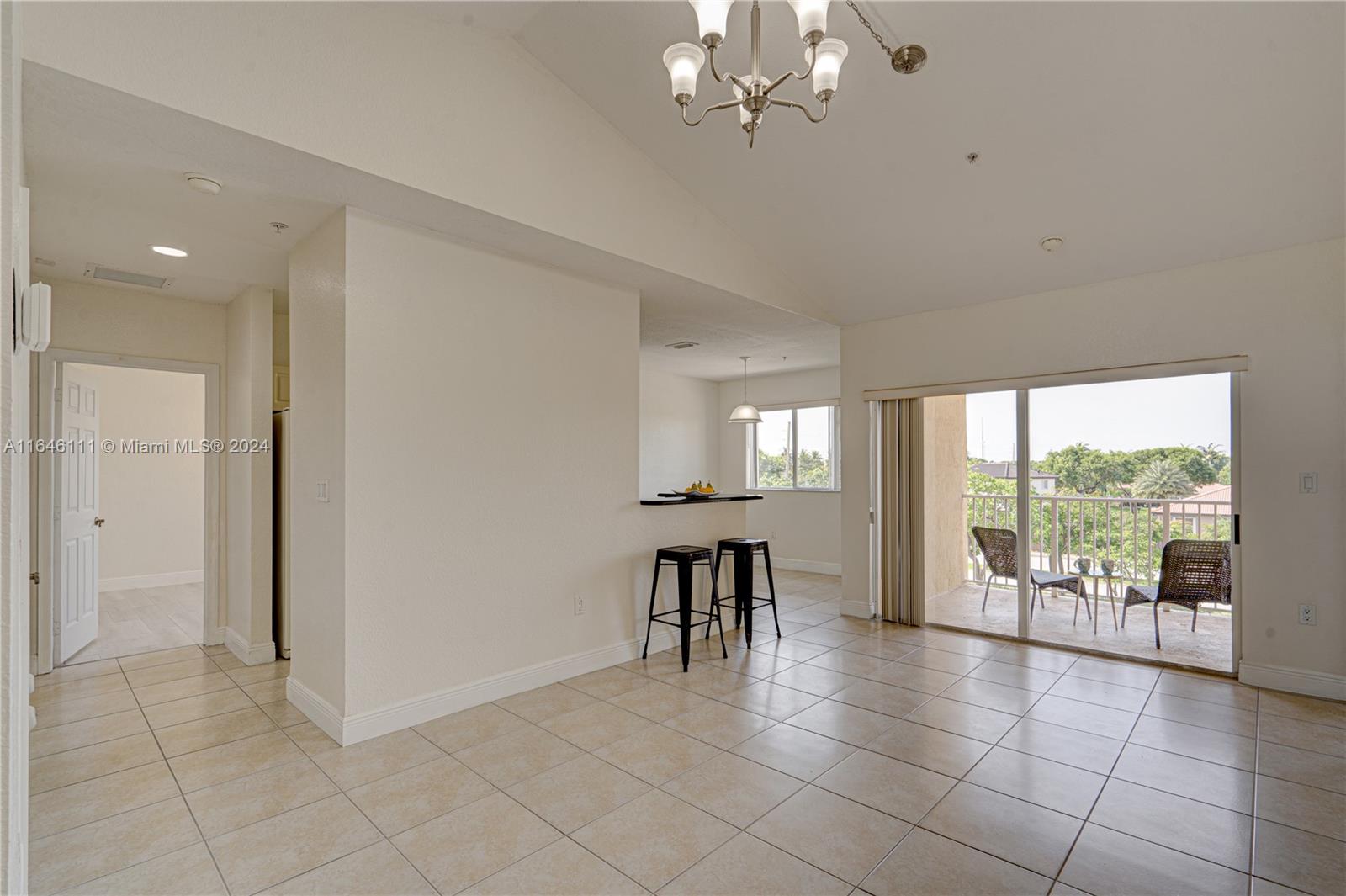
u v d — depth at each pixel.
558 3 2.88
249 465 4.27
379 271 3.12
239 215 3.12
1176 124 3.01
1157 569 4.34
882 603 5.48
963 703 3.51
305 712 3.35
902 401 5.30
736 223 4.36
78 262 3.80
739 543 4.68
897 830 2.31
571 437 3.98
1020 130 3.20
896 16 2.68
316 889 2.01
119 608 5.89
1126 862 2.12
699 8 2.02
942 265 4.41
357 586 3.03
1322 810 2.42
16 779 1.18
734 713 3.38
